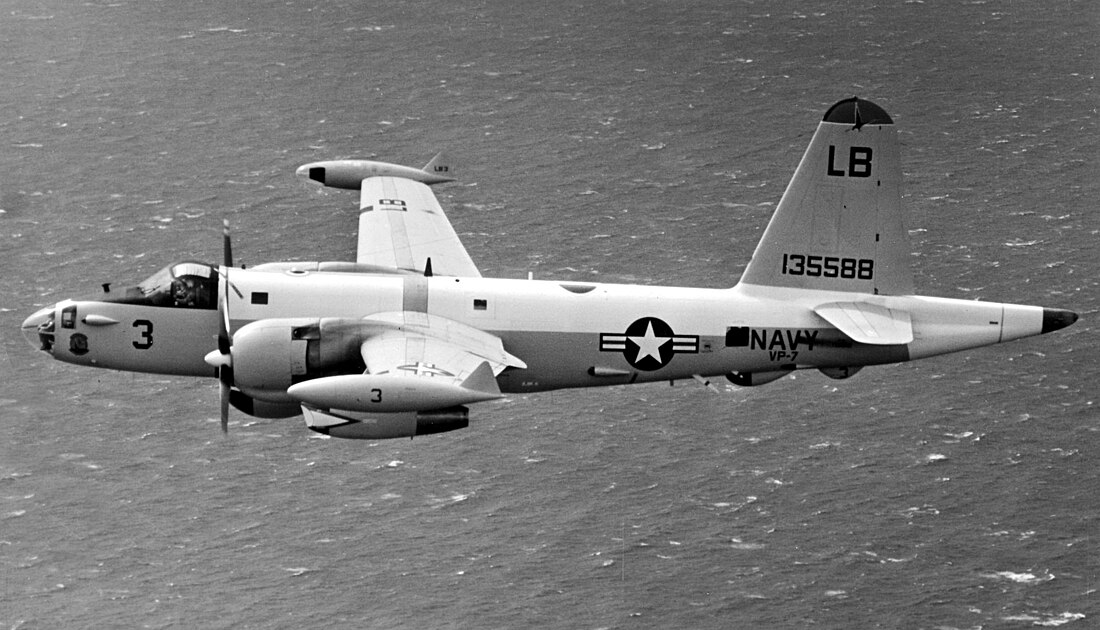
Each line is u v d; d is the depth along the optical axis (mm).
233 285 175625
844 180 178375
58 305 179625
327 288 176375
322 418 165625
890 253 179750
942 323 179875
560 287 180500
